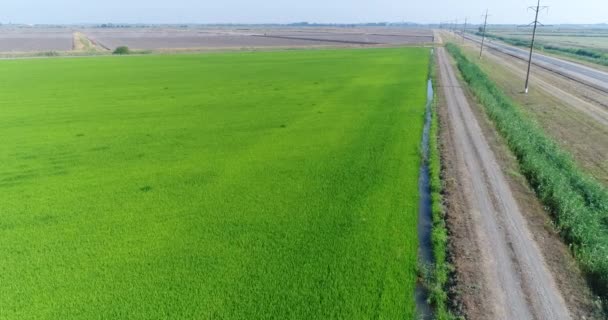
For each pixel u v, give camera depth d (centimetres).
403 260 1309
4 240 1405
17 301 1113
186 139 2567
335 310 1087
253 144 2470
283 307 1095
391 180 1931
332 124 2914
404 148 2388
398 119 3045
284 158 2231
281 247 1376
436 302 1125
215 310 1082
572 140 2570
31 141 2498
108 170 2047
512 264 1273
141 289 1163
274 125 2894
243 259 1308
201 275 1226
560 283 1188
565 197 1595
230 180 1936
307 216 1588
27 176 1959
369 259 1312
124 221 1545
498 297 1129
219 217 1581
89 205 1670
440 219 1559
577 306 1097
